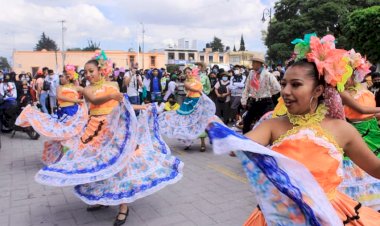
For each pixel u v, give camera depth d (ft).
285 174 5.36
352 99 10.22
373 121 12.10
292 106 6.13
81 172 12.51
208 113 23.86
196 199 15.55
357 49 70.59
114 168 12.53
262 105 22.15
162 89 49.60
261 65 22.09
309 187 5.36
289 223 5.56
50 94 41.06
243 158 5.49
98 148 13.23
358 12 69.46
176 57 203.00
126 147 12.67
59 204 15.28
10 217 13.97
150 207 14.71
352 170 11.18
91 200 12.34
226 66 90.94
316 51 6.00
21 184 17.90
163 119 25.29
